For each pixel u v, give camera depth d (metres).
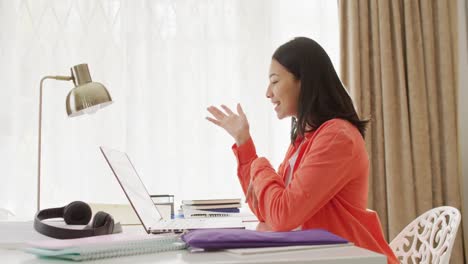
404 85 2.49
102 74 2.47
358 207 1.24
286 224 1.10
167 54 2.54
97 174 2.45
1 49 2.40
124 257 0.75
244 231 0.84
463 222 2.57
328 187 1.13
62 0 2.47
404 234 1.68
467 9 2.68
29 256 0.78
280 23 2.63
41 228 0.94
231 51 2.59
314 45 1.31
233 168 2.55
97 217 0.97
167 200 1.74
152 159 2.48
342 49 2.52
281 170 1.50
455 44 2.56
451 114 2.50
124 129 2.50
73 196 2.44
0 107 2.39
